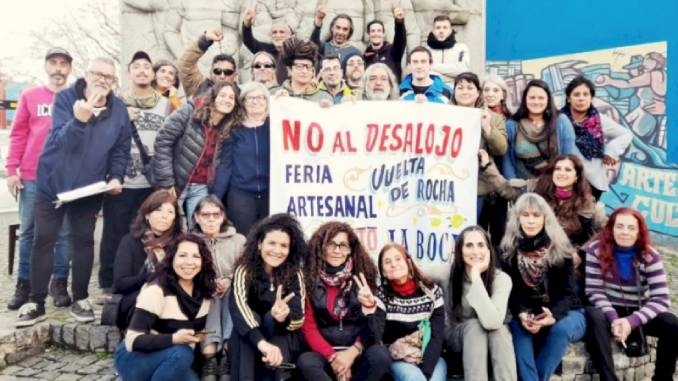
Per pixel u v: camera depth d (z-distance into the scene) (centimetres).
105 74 461
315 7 771
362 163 474
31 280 482
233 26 773
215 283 396
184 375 371
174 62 753
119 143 495
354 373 391
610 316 425
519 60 1198
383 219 474
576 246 470
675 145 1001
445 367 401
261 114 483
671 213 1015
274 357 371
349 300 396
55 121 477
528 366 401
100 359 465
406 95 556
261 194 485
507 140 512
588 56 1102
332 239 396
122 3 758
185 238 381
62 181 469
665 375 427
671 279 764
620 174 1090
